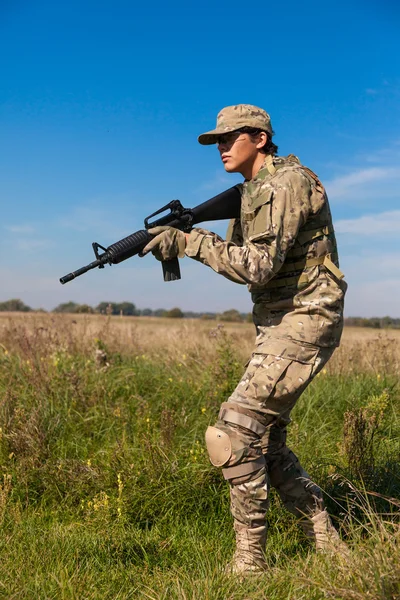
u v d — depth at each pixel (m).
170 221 3.25
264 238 2.90
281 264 2.92
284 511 3.57
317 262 3.04
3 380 6.06
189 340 8.45
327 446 4.73
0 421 4.98
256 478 2.95
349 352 7.41
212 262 3.00
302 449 4.53
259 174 3.11
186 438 4.84
